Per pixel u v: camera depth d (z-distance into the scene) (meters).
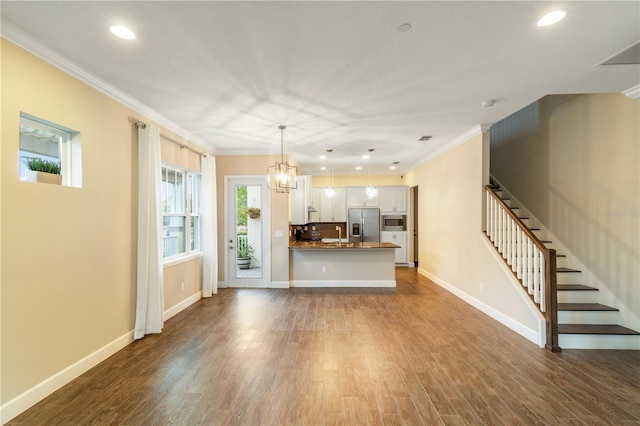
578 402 2.17
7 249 2.00
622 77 2.74
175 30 2.03
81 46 2.22
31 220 2.16
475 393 2.29
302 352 2.99
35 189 2.19
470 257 4.63
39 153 2.39
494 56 2.38
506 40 2.15
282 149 5.12
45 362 2.25
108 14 1.85
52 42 2.17
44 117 2.27
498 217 3.99
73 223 2.52
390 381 2.46
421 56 2.37
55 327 2.34
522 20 1.92
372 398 2.23
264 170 5.75
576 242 3.77
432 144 5.31
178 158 4.34
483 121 4.03
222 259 5.79
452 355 2.92
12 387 2.02
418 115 3.75
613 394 2.27
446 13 1.85
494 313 3.97
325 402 2.18
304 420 1.99
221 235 5.80
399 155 6.26
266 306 4.56
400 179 8.88
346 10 1.82
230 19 1.90
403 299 4.95
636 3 1.75
